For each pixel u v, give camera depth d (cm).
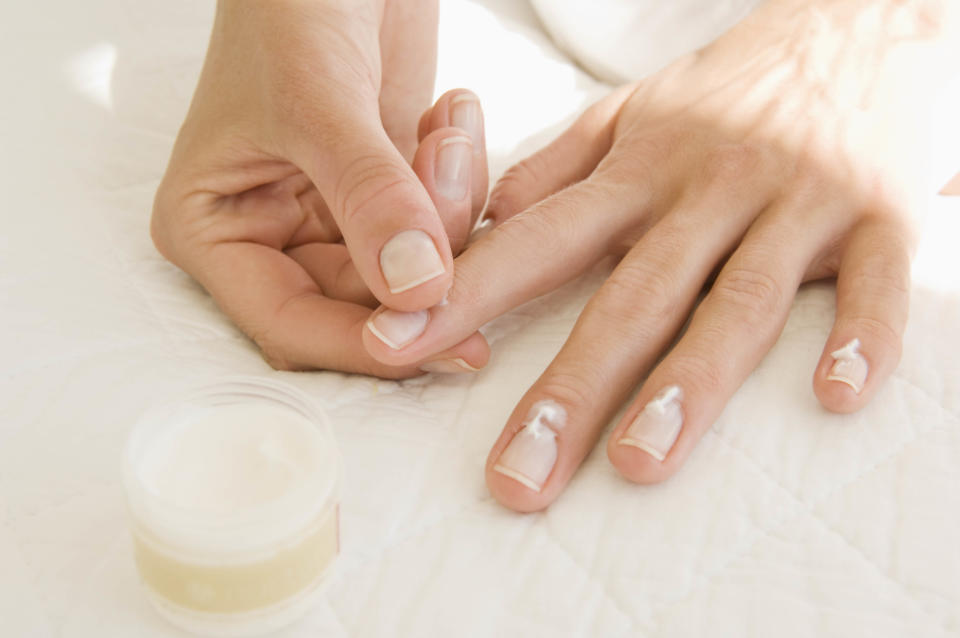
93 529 33
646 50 51
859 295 38
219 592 31
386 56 44
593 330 37
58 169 46
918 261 42
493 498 35
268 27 38
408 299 34
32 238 43
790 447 36
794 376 38
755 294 38
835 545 33
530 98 51
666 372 36
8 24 52
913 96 45
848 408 36
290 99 37
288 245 42
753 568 33
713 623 32
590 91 52
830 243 40
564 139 46
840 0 48
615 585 33
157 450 32
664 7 51
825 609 32
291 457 32
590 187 41
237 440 32
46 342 38
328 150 35
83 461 35
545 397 36
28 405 36
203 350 39
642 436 35
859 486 35
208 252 40
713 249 40
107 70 51
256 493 31
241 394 33
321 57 37
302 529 31
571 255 40
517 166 45
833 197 41
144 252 43
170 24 53
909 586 32
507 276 38
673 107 44
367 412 37
